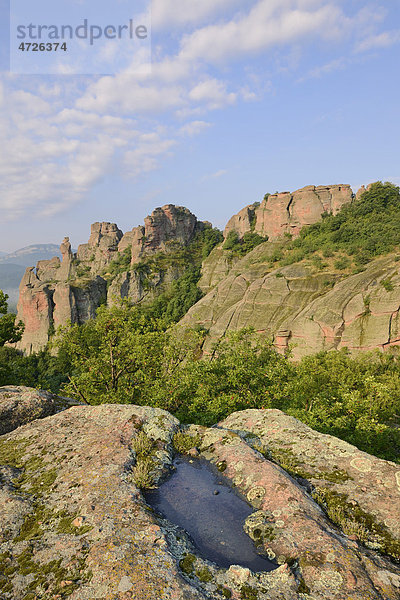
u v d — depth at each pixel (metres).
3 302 28.70
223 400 18.62
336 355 36.06
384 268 75.94
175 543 5.23
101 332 25.67
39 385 32.44
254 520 5.93
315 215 126.25
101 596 4.11
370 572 4.70
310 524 5.56
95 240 192.12
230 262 141.62
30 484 7.00
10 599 4.22
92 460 7.65
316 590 4.36
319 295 83.94
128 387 23.42
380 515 6.12
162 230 165.75
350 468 7.63
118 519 5.59
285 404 23.09
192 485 7.27
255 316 88.12
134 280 143.50
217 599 4.20
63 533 5.40
